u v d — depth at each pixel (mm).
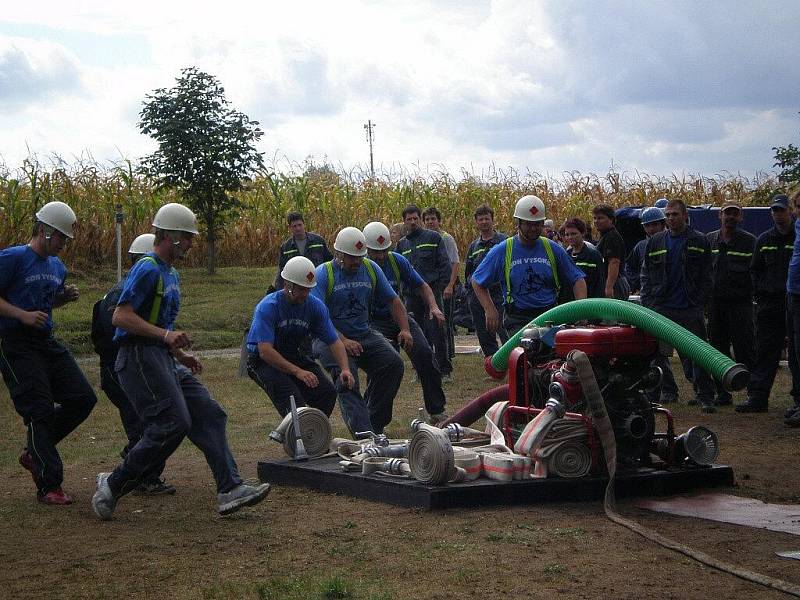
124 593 5594
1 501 8336
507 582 5516
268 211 32844
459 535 6621
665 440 8078
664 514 7152
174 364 7539
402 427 11461
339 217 32812
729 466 8133
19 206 27750
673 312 12094
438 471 7441
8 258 8078
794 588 5270
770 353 12039
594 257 12211
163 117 28250
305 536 6797
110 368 8727
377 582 5578
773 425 11148
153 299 7344
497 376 9438
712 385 12273
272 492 8422
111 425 12703
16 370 8180
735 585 5414
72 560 6340
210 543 6715
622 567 5777
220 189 28641
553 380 7973
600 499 7660
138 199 30406
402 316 10383
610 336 7711
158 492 8531
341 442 9016
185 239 7465
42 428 8203
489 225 14477
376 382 10055
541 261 9617
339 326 9977
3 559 6398
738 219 12547
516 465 7703
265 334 9008
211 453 7434
